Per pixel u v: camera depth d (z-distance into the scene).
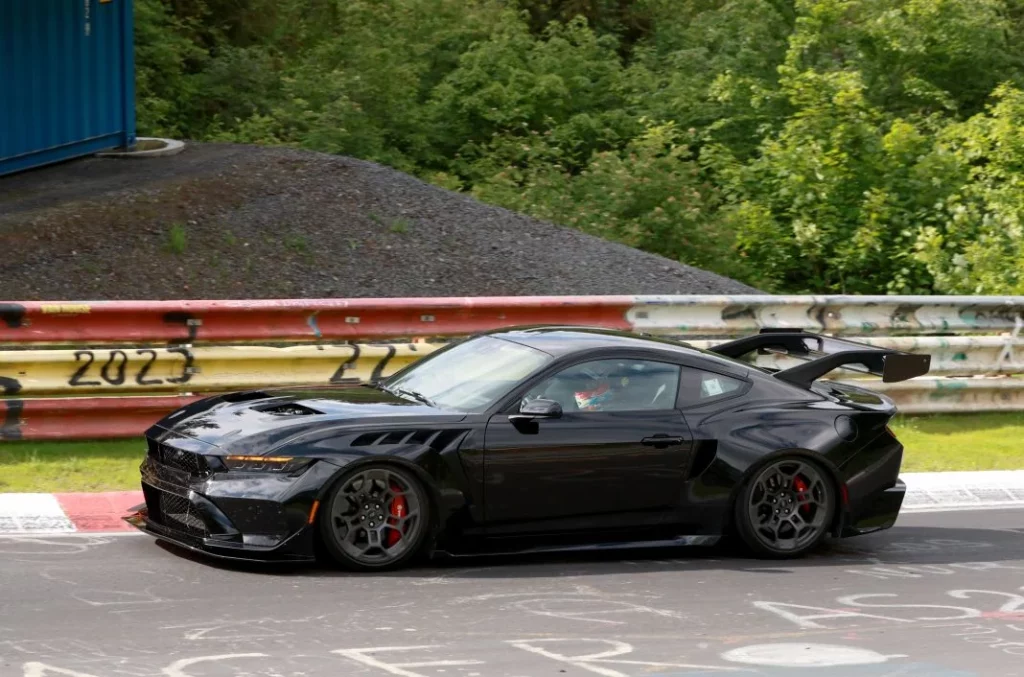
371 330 15.98
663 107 42.44
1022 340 19.27
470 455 10.48
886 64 41.22
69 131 24.42
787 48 42.00
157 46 39.25
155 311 14.82
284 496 9.87
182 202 21.92
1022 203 27.95
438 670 7.83
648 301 17.31
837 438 11.68
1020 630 9.50
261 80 41.19
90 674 7.44
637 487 11.03
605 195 32.12
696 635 8.98
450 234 22.77
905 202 33.03
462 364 11.65
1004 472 15.93
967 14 40.59
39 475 13.23
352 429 10.25
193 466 10.16
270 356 15.27
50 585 9.53
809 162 33.44
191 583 9.72
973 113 41.44
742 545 11.60
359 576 10.13
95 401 14.52
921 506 14.59
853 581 10.95
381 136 39.53
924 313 18.92
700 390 11.55
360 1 45.38
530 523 10.77
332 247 21.38
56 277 18.67
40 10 23.69
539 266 22.11
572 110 43.31
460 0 46.00
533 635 8.75
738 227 33.38
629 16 52.38
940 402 18.78
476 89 42.31
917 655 8.71
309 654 8.03
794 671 8.21
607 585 10.36
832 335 18.38
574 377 11.13
